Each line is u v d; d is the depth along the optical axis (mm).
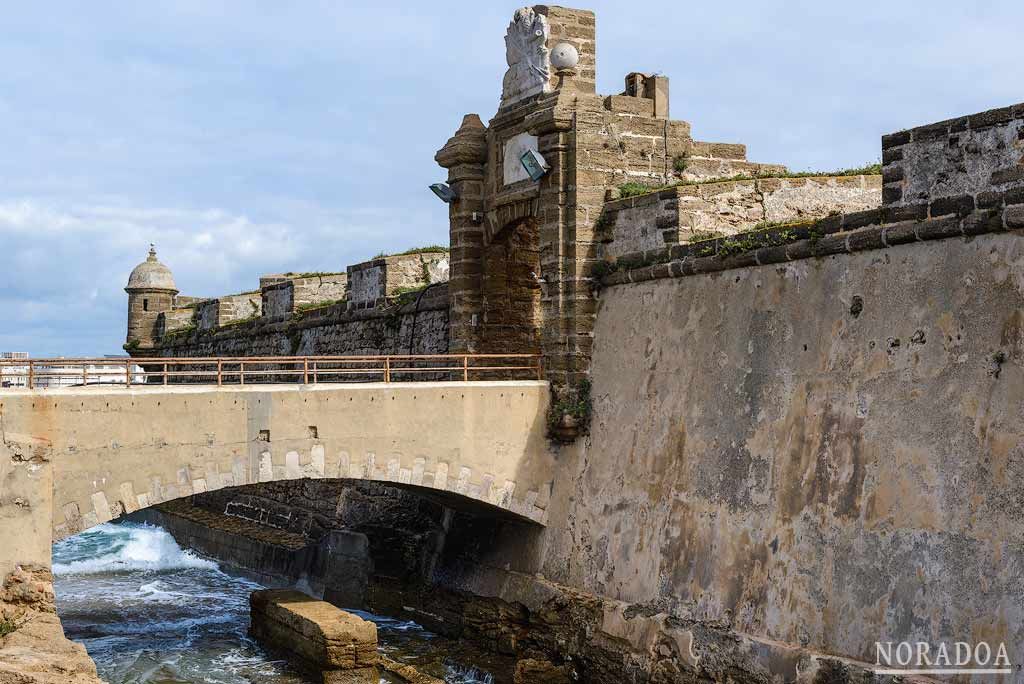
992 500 20719
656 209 29672
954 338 22094
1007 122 21422
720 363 27234
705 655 25297
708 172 33438
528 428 31188
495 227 34656
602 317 31172
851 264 24500
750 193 29766
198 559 46219
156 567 45125
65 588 41312
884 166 23766
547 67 32750
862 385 23703
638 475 28844
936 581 21312
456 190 35562
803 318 25359
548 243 31797
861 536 22844
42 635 23031
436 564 34562
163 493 26641
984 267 21797
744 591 25031
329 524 40562
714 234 29328
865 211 24141
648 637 26766
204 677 29156
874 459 23031
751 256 26625
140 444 26422
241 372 27734
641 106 33594
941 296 22500
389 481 29250
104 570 44656
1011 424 20688
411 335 40344
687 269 28422
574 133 31344
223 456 27328
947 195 22484
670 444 28141
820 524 23750
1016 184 21203
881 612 22078
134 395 26375
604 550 29203
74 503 25594
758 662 24062
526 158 31734
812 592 23531
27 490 24938
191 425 27000
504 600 31484
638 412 29359
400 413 29422
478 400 30516
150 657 30953
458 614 32938
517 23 33781
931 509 21719
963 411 21594
